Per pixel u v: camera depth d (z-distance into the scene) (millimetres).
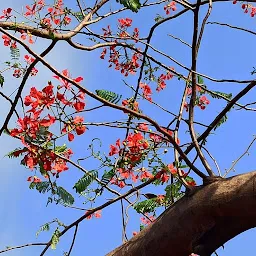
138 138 4043
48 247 3830
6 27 3828
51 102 3559
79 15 4652
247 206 2568
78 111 3525
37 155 3721
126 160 4094
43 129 3600
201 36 3658
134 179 4230
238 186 2604
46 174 3910
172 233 2809
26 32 3918
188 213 2760
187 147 3924
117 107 3074
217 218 2699
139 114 3092
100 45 4215
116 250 3031
